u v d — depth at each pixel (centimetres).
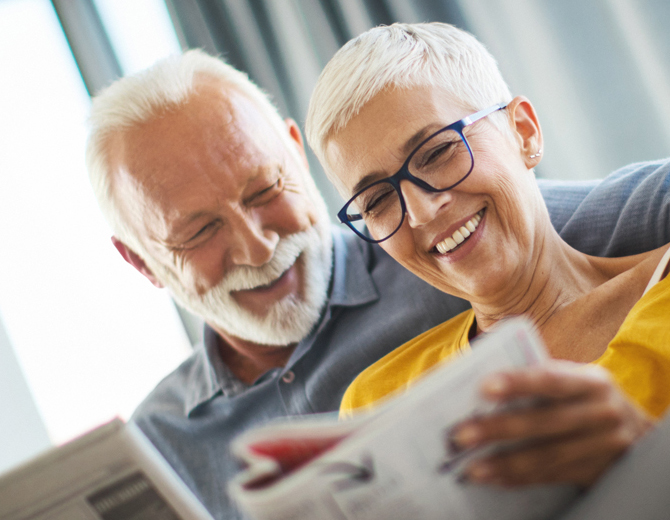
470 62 95
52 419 201
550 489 45
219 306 143
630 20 147
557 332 93
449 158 90
